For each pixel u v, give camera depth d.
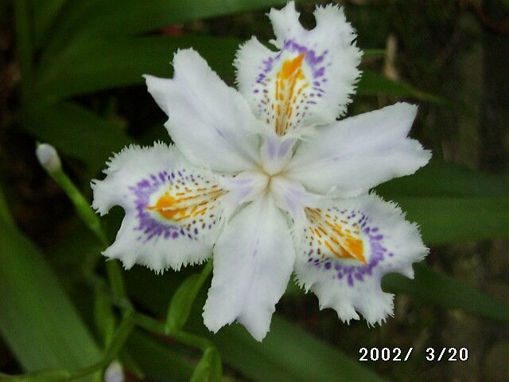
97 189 0.09
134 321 0.11
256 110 0.10
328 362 0.13
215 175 0.09
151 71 0.13
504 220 0.12
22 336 0.11
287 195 0.10
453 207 0.12
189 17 0.12
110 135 0.14
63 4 0.14
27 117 0.15
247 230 0.10
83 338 0.11
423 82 0.19
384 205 0.10
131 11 0.13
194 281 0.10
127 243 0.09
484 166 0.19
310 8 0.17
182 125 0.09
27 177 0.16
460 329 0.19
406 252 0.10
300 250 0.10
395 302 0.19
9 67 0.16
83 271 0.14
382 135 0.10
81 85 0.14
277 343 0.13
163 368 0.14
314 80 0.10
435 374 0.19
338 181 0.10
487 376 0.19
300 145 0.10
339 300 0.10
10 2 0.16
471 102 0.19
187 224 0.09
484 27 0.19
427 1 0.19
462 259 0.19
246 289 0.10
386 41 0.18
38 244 0.16
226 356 0.13
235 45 0.13
